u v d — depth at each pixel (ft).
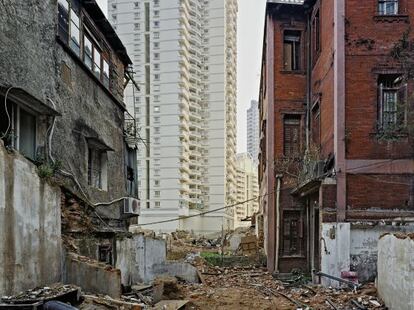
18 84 24.88
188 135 215.72
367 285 39.60
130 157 51.72
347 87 43.96
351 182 43.11
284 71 60.39
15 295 20.63
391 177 43.01
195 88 225.35
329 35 47.75
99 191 38.04
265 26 65.67
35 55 26.96
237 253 87.30
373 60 44.04
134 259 46.85
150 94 207.92
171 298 36.65
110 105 43.39
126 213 44.80
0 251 19.51
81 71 34.83
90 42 38.68
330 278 41.01
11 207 20.62
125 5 213.87
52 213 25.76
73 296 23.35
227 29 247.09
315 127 56.39
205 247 118.11
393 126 43.42
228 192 243.81
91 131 36.83
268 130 60.23
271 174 59.77
